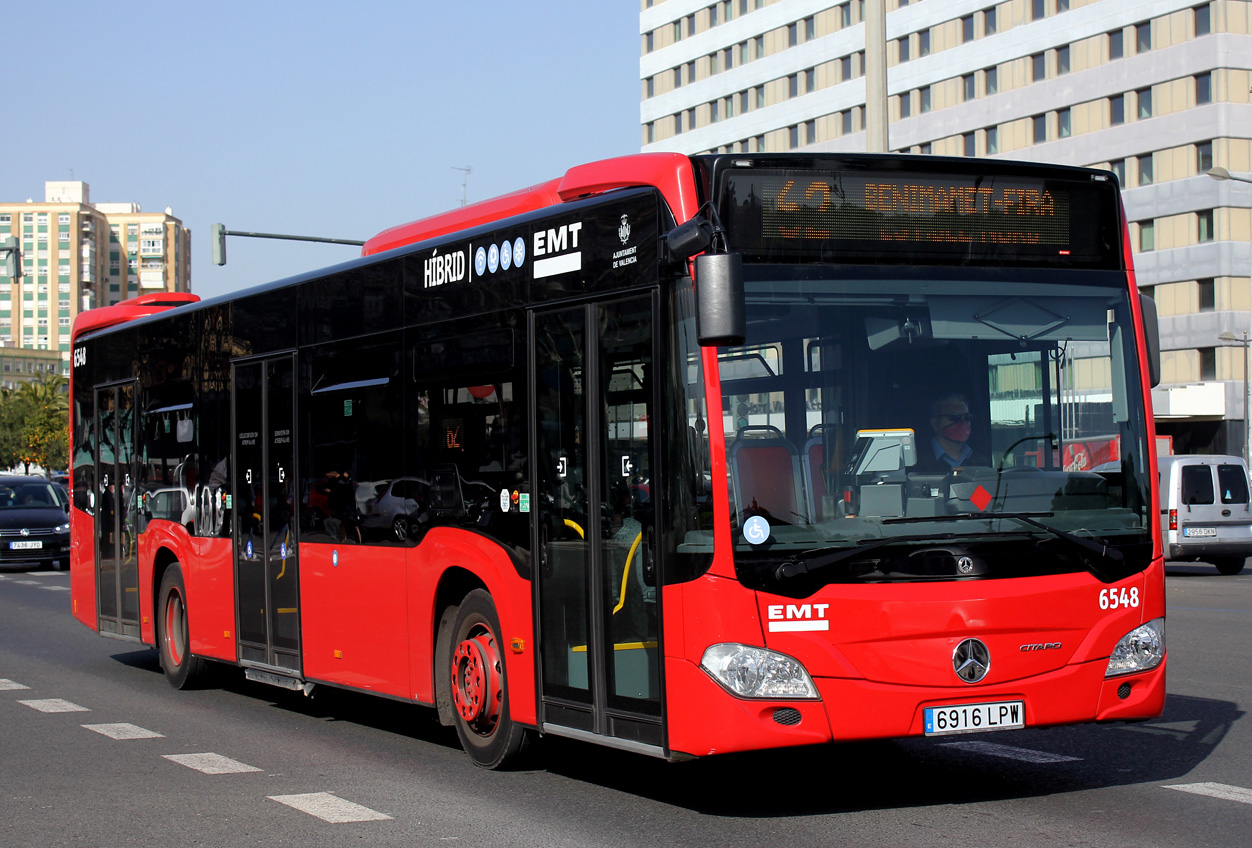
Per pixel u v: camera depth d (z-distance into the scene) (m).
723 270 6.32
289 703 12.02
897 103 75.31
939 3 72.81
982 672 6.74
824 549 6.66
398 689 9.37
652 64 93.19
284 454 11.00
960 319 7.11
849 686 6.61
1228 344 61.78
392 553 9.43
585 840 6.66
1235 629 15.39
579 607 7.58
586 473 7.53
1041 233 7.34
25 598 23.80
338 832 6.98
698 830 6.83
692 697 6.67
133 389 14.14
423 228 10.18
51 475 137.00
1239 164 61.47
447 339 8.89
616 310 7.36
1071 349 7.29
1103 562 7.04
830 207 7.02
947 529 6.81
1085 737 9.22
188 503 12.73
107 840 6.93
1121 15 64.62
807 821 6.98
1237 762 8.25
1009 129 69.50
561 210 7.86
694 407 6.76
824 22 79.94
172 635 13.12
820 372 6.85
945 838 6.53
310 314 10.66
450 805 7.56
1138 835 6.52
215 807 7.66
